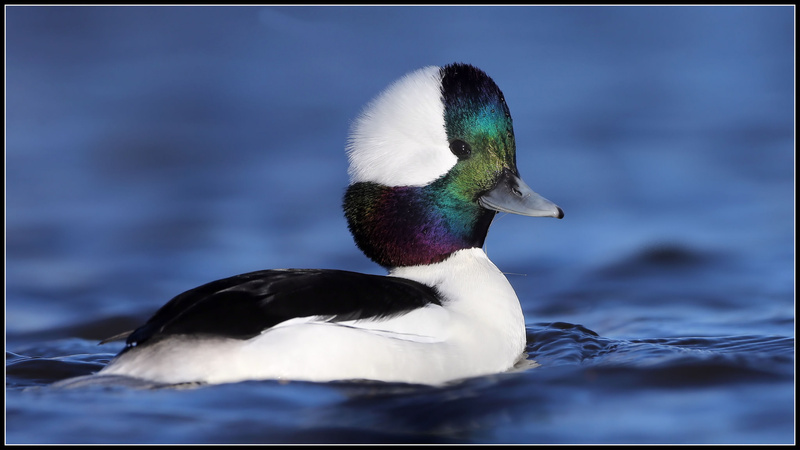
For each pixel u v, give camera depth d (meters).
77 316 13.28
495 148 10.63
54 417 8.20
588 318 12.93
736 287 13.95
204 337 8.74
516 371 9.71
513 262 15.56
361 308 9.16
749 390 9.02
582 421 8.34
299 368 8.72
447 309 9.73
